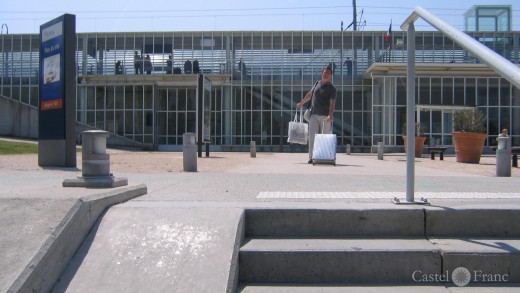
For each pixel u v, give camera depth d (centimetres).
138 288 331
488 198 541
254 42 3912
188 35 3950
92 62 3984
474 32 3784
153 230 397
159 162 1429
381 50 3847
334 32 3866
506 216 436
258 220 437
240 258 384
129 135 3825
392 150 3441
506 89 3512
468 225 435
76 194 438
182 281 338
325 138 1302
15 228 353
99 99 3853
